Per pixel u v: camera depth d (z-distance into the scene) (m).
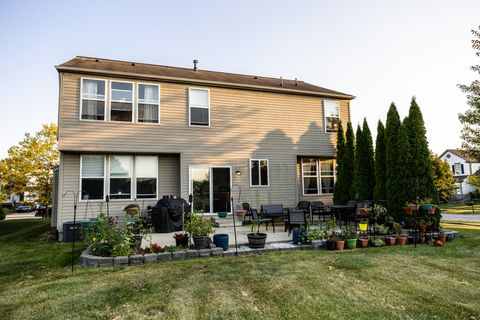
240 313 3.32
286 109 12.62
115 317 3.27
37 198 18.06
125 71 10.20
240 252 6.37
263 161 11.98
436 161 28.08
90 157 9.87
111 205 9.91
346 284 4.24
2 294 4.07
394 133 9.34
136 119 10.19
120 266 5.38
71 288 4.18
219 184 11.19
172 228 9.16
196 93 11.20
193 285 4.23
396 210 8.85
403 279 4.46
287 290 4.00
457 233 8.05
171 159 10.95
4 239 9.83
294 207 12.21
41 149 17.20
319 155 13.03
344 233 7.20
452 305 3.52
